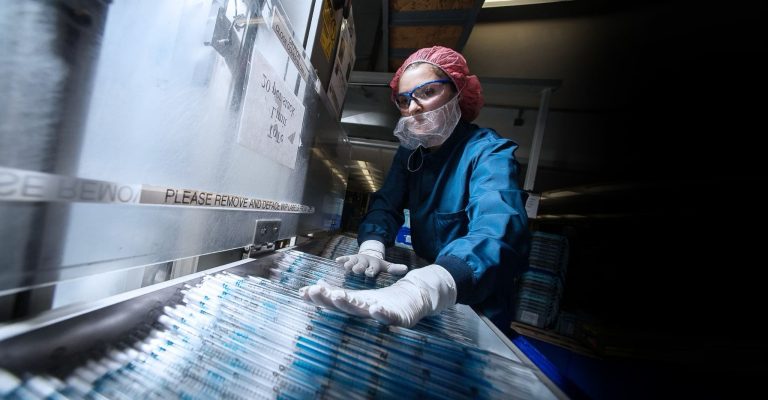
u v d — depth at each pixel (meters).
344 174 1.64
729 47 2.20
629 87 2.70
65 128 0.24
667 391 2.00
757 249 2.33
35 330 0.22
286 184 0.74
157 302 0.34
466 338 0.48
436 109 0.98
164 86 0.34
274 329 0.36
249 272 0.55
